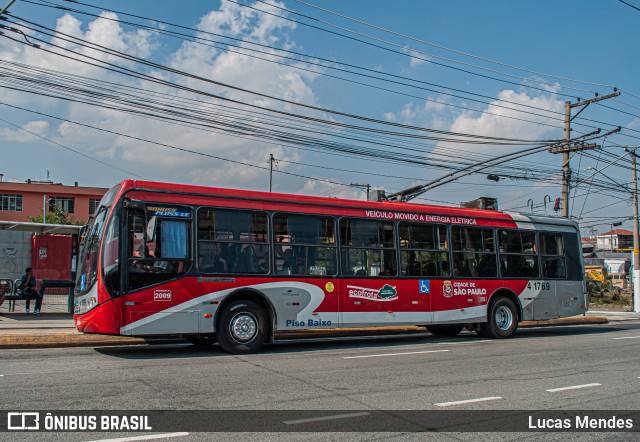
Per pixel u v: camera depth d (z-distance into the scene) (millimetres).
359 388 8109
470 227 15812
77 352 11477
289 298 12320
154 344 13578
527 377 9320
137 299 10680
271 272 12180
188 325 11109
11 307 19844
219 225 11758
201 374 8945
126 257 10703
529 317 16672
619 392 8250
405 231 14445
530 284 16797
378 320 13547
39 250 22547
